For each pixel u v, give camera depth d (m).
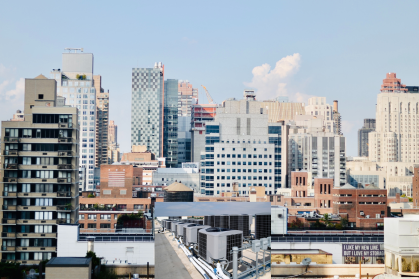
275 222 121.31
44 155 114.31
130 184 189.25
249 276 94.44
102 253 98.94
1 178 112.62
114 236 102.31
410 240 81.88
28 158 114.19
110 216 170.88
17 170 113.44
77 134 120.19
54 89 120.00
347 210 181.62
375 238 98.38
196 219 129.00
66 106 124.56
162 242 120.75
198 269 97.69
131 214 171.50
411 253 81.69
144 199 185.50
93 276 87.69
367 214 180.38
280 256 94.88
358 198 181.12
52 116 115.88
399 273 81.50
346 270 93.00
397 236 82.00
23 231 111.50
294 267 94.38
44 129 115.12
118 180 188.88
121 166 189.62
